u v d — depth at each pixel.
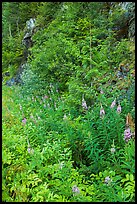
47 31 9.66
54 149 4.33
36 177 3.81
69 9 7.83
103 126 4.21
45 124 5.44
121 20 7.65
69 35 7.69
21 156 4.44
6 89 13.46
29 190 3.58
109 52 6.72
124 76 5.97
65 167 3.94
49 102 7.51
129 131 3.69
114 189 3.42
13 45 16.39
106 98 5.23
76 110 5.84
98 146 4.20
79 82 6.15
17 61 15.52
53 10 11.31
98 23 7.34
